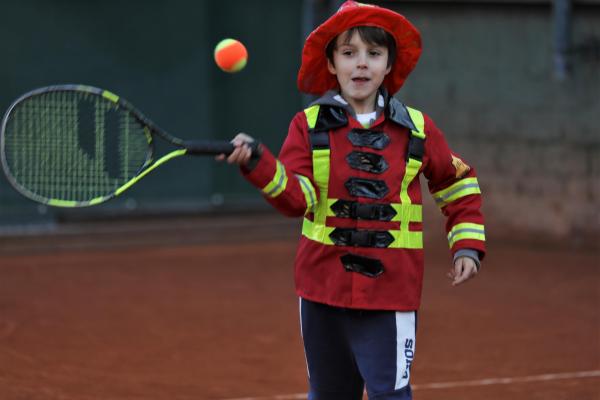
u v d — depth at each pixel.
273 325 21.84
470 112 36.41
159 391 16.02
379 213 9.95
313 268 10.11
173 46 37.06
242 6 37.94
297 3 38.56
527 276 29.42
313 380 10.51
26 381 16.56
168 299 25.16
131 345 19.62
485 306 24.53
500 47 35.84
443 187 10.70
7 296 25.34
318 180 9.96
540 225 35.56
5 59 35.03
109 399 15.48
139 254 33.78
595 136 34.59
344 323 10.09
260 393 15.94
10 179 9.01
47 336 20.39
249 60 38.09
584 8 34.75
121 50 36.44
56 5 35.53
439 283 28.08
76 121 9.56
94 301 24.75
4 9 34.94
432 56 36.47
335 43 10.18
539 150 35.41
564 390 16.30
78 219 36.12
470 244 10.48
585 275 29.67
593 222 34.72
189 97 37.41
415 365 18.09
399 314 10.01
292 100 38.84
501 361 18.50
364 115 10.20
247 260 32.47
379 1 35.81
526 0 35.19
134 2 36.47
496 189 36.22
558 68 34.88
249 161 9.12
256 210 38.47
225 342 19.98
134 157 9.84
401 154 10.10
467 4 36.09
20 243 33.78
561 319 22.95
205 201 37.84
